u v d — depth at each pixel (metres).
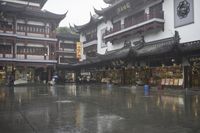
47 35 57.44
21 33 54.50
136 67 41.56
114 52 46.75
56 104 18.66
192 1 32.00
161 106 17.08
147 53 34.72
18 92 32.22
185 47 30.02
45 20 57.47
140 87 37.94
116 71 47.59
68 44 73.31
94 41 58.91
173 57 33.41
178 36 32.88
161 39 36.62
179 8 33.78
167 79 35.00
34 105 18.06
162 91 31.20
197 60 30.64
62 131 9.81
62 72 69.88
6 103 19.39
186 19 32.78
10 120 12.16
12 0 58.28
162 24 36.25
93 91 33.34
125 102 19.72
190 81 31.75
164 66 35.59
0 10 50.78
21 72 54.78
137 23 39.62
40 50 56.44
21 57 53.78
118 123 11.28
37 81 56.81
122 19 47.00
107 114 13.84
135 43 42.12
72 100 21.62
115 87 41.56
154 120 11.95
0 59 51.00
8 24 52.81
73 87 44.41
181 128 10.19
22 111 15.12
